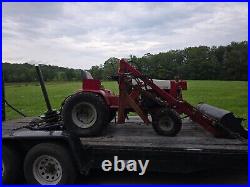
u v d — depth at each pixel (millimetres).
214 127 5410
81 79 6113
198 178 5453
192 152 4602
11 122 6910
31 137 4832
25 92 23906
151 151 4715
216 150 4562
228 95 21234
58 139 4820
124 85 5809
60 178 4824
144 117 5793
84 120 5762
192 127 6430
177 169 4699
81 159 4805
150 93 5824
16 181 5211
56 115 5953
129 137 5461
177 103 5688
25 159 4887
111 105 5973
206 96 20531
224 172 5711
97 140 5234
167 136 5520
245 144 4871
